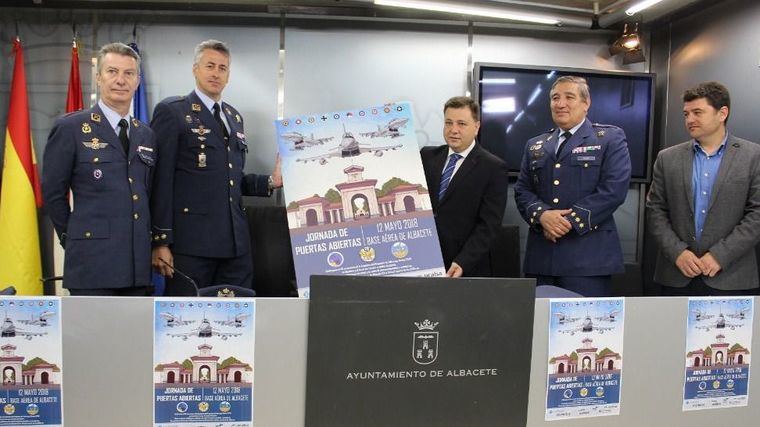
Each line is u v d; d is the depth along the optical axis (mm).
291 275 3426
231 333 1069
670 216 2641
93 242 2121
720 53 3391
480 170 2439
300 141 1816
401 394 1107
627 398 1230
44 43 3512
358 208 1792
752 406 1314
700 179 2547
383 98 3736
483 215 2430
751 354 1303
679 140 3750
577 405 1201
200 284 2543
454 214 2436
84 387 1043
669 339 1245
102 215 2141
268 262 3414
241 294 1963
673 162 2641
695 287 2531
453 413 1132
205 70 2592
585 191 2582
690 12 3594
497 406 1150
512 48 3852
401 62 3744
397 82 3746
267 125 3648
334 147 1826
